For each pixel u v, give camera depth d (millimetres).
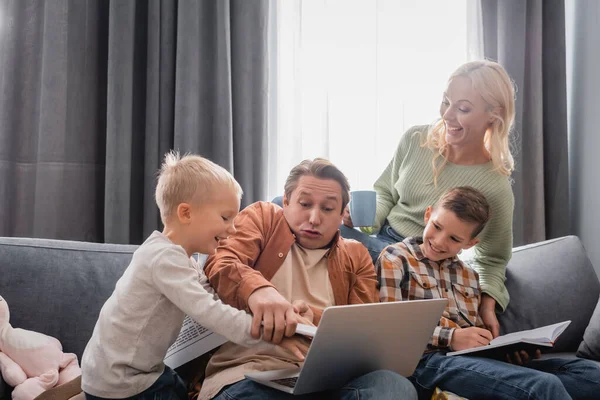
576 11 2734
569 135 2762
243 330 1175
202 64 2492
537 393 1321
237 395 1188
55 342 1546
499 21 2666
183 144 2418
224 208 1312
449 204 1690
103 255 1730
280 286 1454
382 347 1238
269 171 2615
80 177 2400
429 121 2742
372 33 2734
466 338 1561
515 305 1973
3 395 1434
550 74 2695
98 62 2465
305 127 2693
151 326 1214
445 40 2770
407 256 1711
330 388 1215
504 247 1927
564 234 2629
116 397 1188
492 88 1859
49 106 2363
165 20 2482
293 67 2631
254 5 2541
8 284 1602
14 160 2389
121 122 2375
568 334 1966
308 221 1491
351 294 1552
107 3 2496
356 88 2725
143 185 2459
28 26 2418
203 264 1616
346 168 2705
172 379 1269
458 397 1442
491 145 1928
